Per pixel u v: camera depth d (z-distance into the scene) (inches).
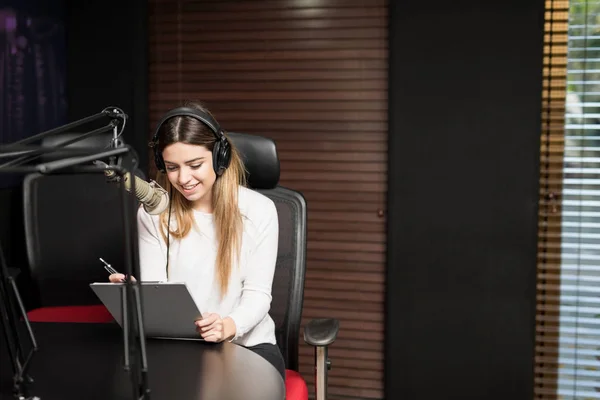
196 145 60.9
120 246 94.2
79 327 62.4
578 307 105.6
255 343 68.6
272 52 111.6
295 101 111.9
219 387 48.4
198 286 66.4
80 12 115.5
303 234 74.6
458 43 102.8
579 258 104.7
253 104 113.4
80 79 116.6
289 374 70.1
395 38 104.7
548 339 106.8
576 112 102.3
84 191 94.1
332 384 115.6
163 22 115.2
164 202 53.0
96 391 47.7
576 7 100.4
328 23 108.9
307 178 112.7
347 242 112.5
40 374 50.9
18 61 104.7
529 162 102.5
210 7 113.0
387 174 109.0
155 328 58.3
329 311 114.3
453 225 105.8
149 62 116.5
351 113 109.9
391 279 108.9
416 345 109.1
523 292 104.4
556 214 104.7
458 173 104.9
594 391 106.2
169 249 67.1
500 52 101.8
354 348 114.1
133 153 38.0
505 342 105.9
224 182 66.0
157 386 48.5
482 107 103.1
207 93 115.1
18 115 105.3
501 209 104.0
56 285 93.8
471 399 108.0
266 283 67.4
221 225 66.0
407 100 105.3
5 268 47.3
